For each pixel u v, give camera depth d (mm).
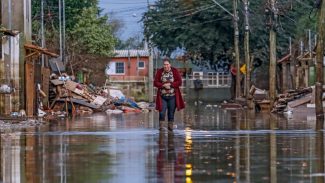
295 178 15766
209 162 18953
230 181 15414
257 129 32875
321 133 29625
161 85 31531
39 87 54031
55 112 56906
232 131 31406
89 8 96312
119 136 28672
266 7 64312
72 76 75375
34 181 15789
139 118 48188
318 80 42844
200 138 27266
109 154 21172
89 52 95000
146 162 19094
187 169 17547
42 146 24047
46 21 90125
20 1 51094
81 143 25188
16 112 46094
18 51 47438
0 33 44969
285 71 86938
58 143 25234
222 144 24406
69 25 94562
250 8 98625
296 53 86000
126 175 16578
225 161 19141
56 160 19672
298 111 54250
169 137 27922
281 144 24156
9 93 45000
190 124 38344
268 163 18562
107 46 97688
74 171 17328
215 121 41938
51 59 70438
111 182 15531
